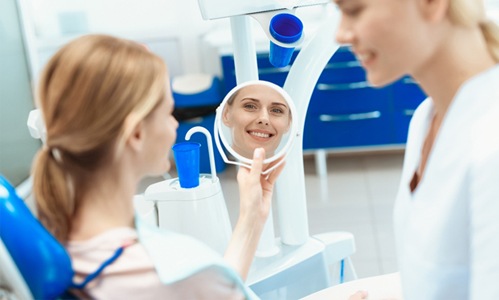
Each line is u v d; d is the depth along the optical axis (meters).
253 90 1.35
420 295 0.98
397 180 3.97
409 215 1.02
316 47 1.68
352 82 4.01
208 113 4.19
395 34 0.91
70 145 0.95
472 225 0.85
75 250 0.99
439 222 0.92
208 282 0.99
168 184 1.62
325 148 4.14
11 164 3.21
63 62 0.96
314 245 1.83
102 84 0.94
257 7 1.53
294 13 1.57
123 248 0.98
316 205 3.70
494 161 0.82
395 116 4.06
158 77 0.99
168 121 1.04
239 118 1.36
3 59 3.24
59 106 0.95
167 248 0.99
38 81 0.99
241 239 1.23
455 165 0.89
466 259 0.93
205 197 1.58
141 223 1.05
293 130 1.34
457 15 0.92
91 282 0.97
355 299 1.41
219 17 1.55
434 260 0.94
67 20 4.46
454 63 0.96
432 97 1.02
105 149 0.97
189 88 4.20
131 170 1.02
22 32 3.47
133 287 0.96
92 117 0.95
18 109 3.37
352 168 4.27
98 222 1.00
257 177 1.27
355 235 3.27
